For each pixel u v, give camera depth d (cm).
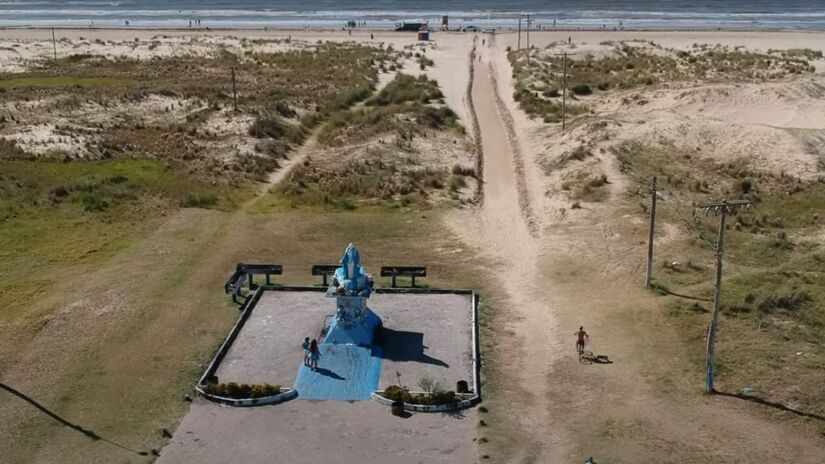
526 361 3222
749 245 4481
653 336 3369
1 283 3912
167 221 4844
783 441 2636
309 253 4388
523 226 4841
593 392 2967
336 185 5509
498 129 7219
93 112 7400
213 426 2762
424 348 3306
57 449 2612
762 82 8644
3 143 6191
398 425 2767
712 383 2939
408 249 4466
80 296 3769
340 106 7944
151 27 16162
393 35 14325
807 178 5662
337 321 3328
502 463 2545
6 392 2950
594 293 3844
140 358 3216
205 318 3578
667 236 4522
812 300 3756
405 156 6172
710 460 2541
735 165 5934
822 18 17875
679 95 8012
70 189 5269
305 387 3011
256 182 5706
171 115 7425
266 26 16400
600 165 5788
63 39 13538
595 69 10106
